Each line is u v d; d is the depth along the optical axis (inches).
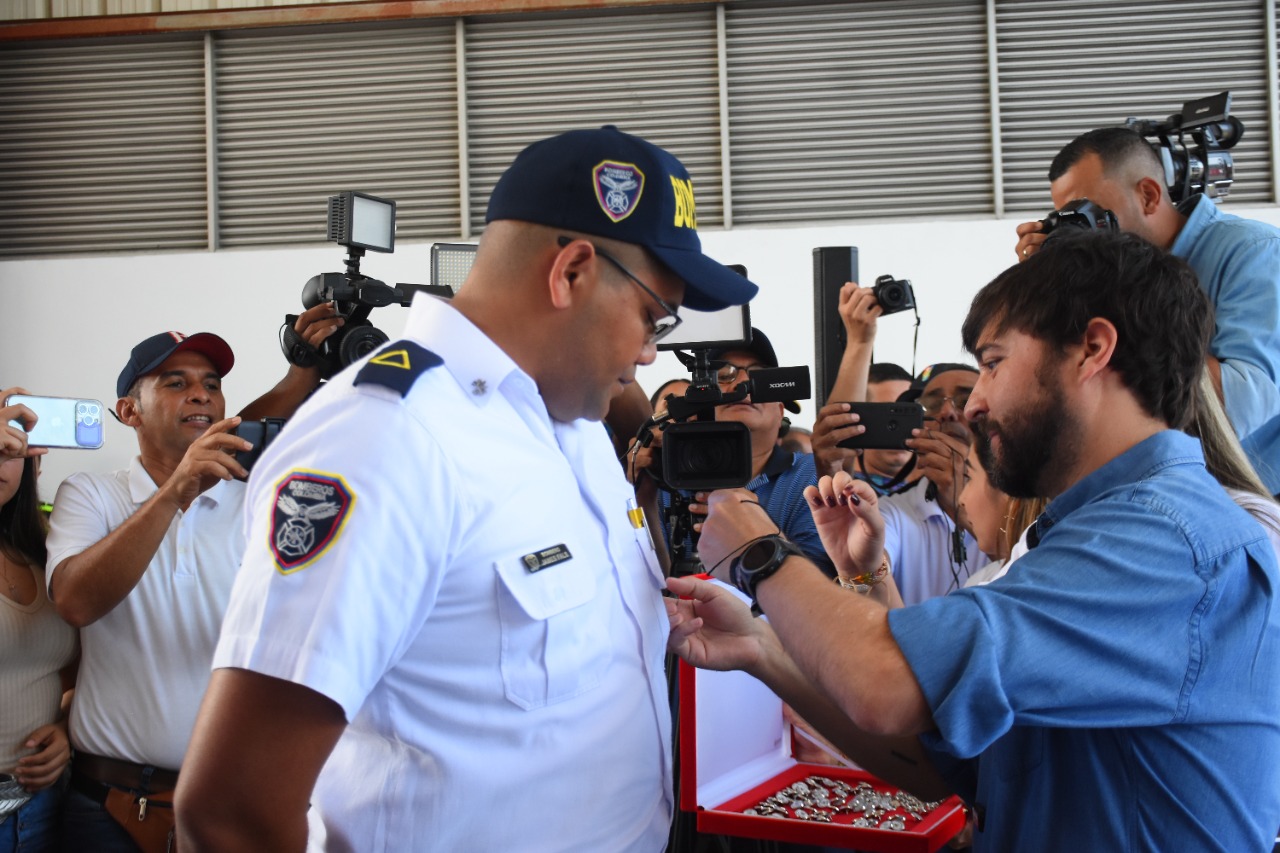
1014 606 41.6
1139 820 42.8
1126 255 46.6
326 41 238.7
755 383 79.9
